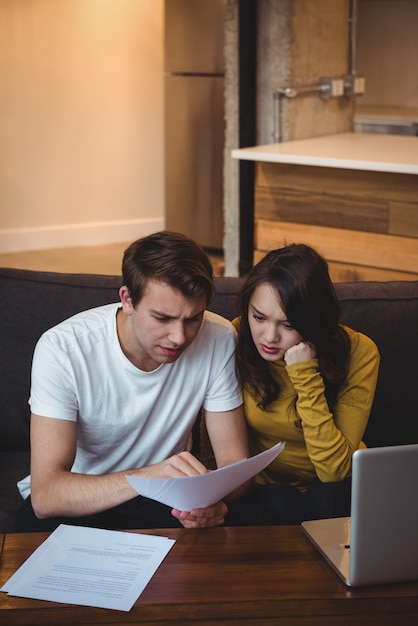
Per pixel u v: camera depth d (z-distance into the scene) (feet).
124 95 21.12
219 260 19.25
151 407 5.90
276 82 13.37
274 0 13.09
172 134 19.90
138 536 4.97
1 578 4.51
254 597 4.35
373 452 4.31
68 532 5.00
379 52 20.86
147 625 4.24
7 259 19.47
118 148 21.31
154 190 22.07
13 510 6.41
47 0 19.67
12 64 19.57
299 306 5.87
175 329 5.28
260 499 6.03
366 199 11.66
